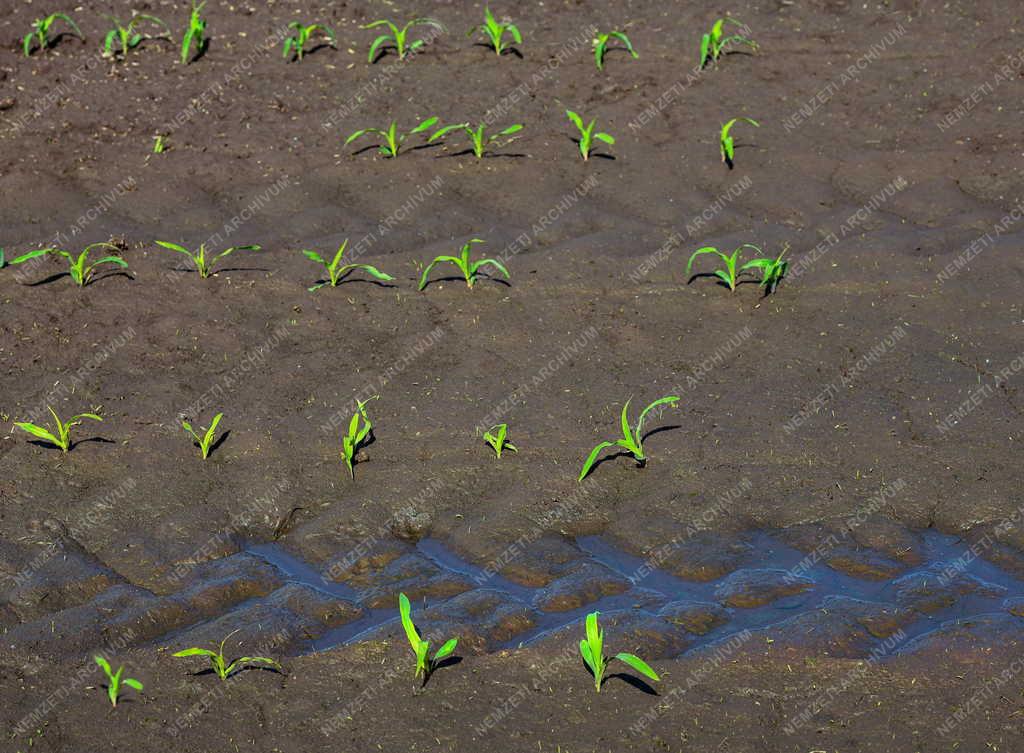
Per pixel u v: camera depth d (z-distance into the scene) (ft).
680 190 27.53
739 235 25.93
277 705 15.40
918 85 31.19
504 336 22.97
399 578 17.78
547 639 16.40
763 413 20.80
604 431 20.49
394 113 30.42
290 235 26.09
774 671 15.85
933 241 25.52
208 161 28.43
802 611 17.07
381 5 34.71
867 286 24.20
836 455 19.83
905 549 18.13
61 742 14.82
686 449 20.04
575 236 26.09
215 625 16.76
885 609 16.99
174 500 19.08
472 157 28.78
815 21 33.94
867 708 15.25
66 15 33.63
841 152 28.81
